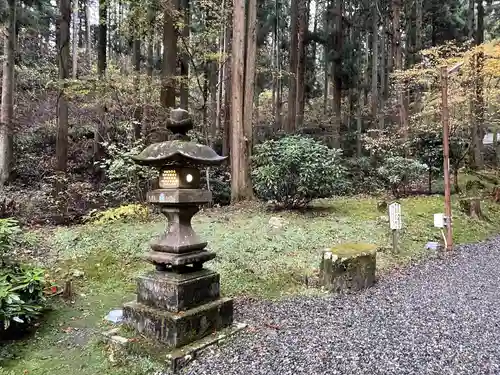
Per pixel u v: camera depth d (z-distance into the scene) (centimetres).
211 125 1450
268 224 710
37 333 343
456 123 1027
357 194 1109
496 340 315
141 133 988
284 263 529
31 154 1287
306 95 2030
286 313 380
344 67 1603
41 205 872
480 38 1562
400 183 1073
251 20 952
